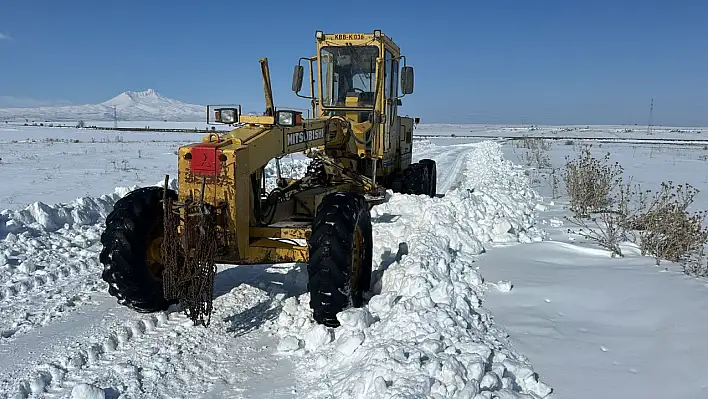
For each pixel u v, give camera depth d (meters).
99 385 3.76
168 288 4.39
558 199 11.15
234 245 4.61
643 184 13.56
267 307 5.24
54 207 8.86
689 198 8.15
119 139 42.47
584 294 4.94
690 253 6.27
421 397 3.08
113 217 4.83
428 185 11.37
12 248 7.12
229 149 4.50
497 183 13.09
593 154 26.72
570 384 3.43
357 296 5.05
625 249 6.53
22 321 4.89
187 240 4.35
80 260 6.77
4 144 35.50
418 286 4.77
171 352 4.30
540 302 4.82
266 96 5.65
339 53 8.89
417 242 6.15
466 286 5.00
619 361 3.71
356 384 3.40
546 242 6.97
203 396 3.66
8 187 14.08
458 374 3.30
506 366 3.53
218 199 4.52
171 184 11.87
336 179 7.73
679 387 3.34
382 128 8.84
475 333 4.08
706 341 3.87
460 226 7.15
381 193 8.41
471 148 35.34
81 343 4.38
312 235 4.63
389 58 9.10
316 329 4.39
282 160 21.61
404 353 3.57
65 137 47.47
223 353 4.30
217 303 5.31
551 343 4.01
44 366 3.97
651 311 4.46
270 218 5.60
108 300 5.50
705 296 4.69
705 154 27.31
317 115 9.13
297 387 3.75
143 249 4.84
